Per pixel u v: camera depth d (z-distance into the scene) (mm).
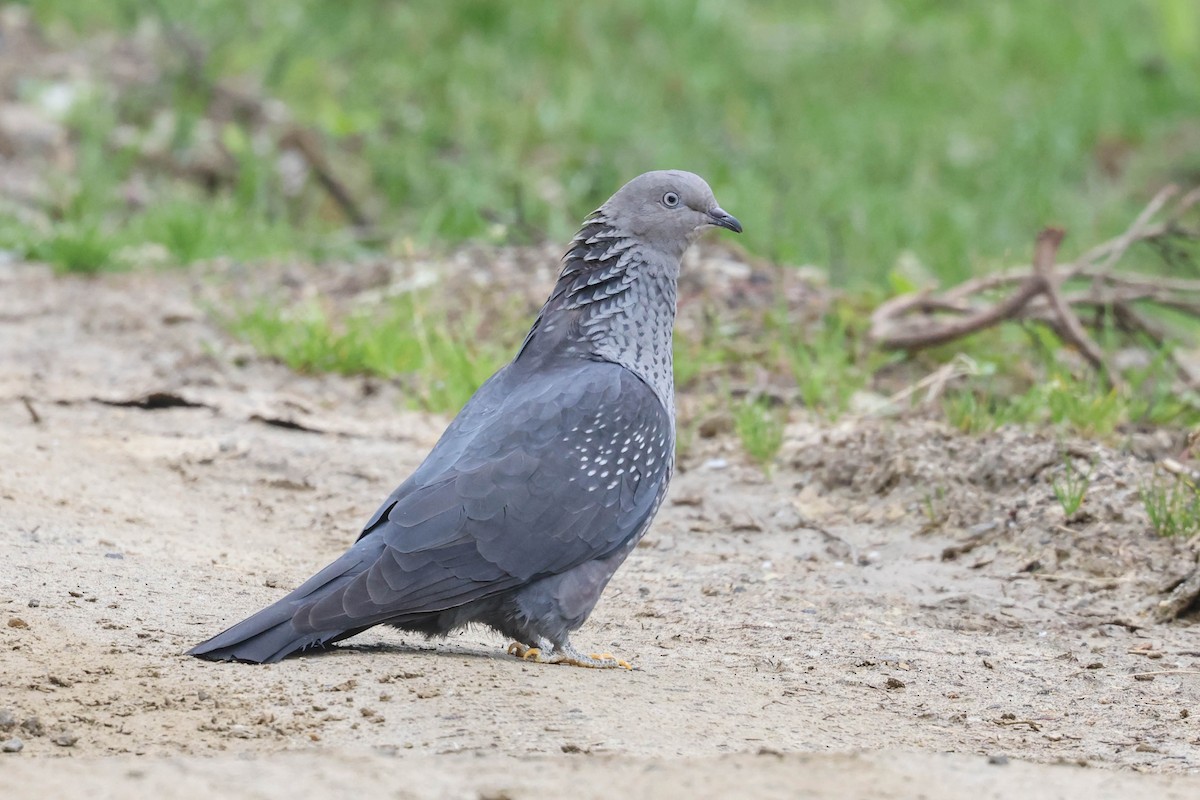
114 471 11078
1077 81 29469
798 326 14703
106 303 16469
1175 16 30141
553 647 8016
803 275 16828
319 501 11047
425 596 7438
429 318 15320
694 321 14953
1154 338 14703
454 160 23922
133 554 9203
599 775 5793
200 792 5449
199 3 27812
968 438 11602
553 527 7727
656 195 8570
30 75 24672
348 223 22312
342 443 12336
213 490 11062
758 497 11281
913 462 11211
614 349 8469
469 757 6074
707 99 27641
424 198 22922
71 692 6742
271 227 20766
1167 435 11961
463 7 29047
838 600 9383
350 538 10297
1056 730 7262
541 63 27953
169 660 7211
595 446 7918
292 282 17406
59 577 8445
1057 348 14195
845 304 14953
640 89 27531
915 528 10641
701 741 6500
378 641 8180
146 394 12867
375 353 14258
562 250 17547
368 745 6277
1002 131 27578
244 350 14773
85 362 14305
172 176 22609
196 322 15758
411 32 28203
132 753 6129
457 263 17328
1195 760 6812
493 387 8359
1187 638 8883
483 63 27359
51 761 5844
